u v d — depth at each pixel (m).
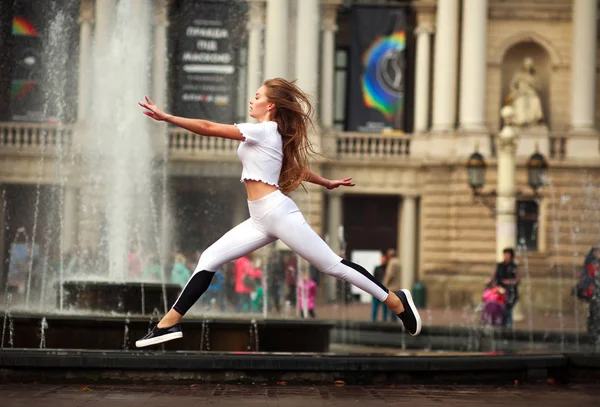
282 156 10.02
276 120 10.09
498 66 62.62
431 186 61.34
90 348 17.12
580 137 60.41
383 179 62.50
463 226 60.12
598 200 59.56
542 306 58.31
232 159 57.19
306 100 10.24
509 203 41.12
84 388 12.75
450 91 62.28
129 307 19.52
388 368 14.17
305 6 59.38
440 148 61.41
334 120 65.25
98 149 41.53
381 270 42.09
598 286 28.94
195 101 56.66
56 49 44.22
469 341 26.39
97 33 41.69
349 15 65.38
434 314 49.19
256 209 9.87
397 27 62.66
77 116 48.62
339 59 65.50
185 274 40.06
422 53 63.78
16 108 55.50
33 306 30.98
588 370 15.63
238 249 9.96
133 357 13.51
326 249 9.91
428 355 14.76
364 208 65.38
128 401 11.37
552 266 58.88
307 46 59.25
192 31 56.44
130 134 39.78
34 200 56.91
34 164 56.56
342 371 14.02
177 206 56.97
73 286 19.56
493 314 30.00
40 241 53.06
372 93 62.75
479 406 11.77
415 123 63.78
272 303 44.75
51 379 13.40
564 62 62.66
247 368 13.77
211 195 57.22
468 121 61.16
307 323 18.62
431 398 12.59
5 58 52.69
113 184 39.16
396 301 10.13
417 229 63.53
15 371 13.34
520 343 26.19
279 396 12.38
